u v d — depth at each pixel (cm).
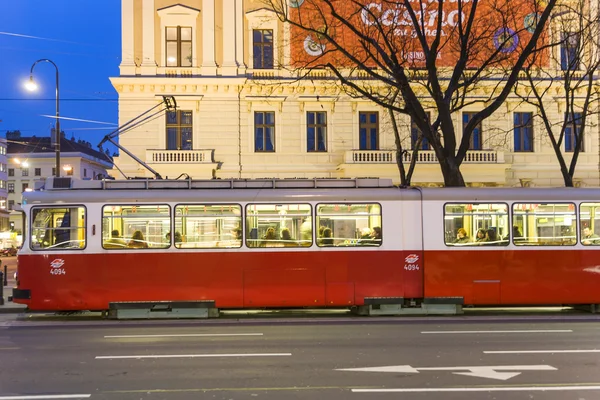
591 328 1164
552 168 2912
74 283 1312
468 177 2834
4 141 8231
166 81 2789
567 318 1326
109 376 746
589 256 1376
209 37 2833
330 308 1504
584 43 2020
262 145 2872
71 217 1328
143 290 1320
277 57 2817
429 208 1370
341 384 698
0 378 738
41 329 1187
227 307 1333
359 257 1351
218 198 1345
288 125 2861
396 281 1353
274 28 2839
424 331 1125
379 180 1390
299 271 1341
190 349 934
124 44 2814
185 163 2736
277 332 1118
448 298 1353
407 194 1373
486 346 952
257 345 968
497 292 1360
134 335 1090
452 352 899
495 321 1280
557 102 2888
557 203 1384
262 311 1475
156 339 1040
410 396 645
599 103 2708
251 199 1349
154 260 1326
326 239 1352
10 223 8281
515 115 2927
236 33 2844
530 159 2919
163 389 678
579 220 1383
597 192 1396
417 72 2373
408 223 1367
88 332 1138
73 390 677
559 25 2527
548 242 1377
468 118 2922
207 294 1327
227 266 1334
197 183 1370
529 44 1595
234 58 2825
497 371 767
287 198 1355
